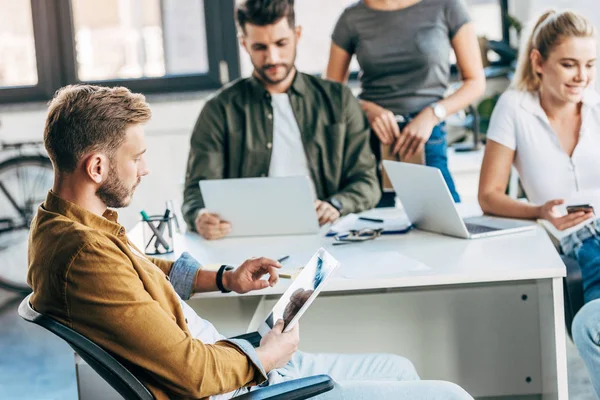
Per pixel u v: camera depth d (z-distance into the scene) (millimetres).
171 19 5375
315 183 3146
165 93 5348
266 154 3131
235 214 2801
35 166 5172
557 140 2896
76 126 1697
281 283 2277
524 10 5273
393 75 3477
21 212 5188
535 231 2660
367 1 3469
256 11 2984
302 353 2229
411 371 2184
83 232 1657
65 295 1631
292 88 3131
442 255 2438
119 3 5352
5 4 5289
